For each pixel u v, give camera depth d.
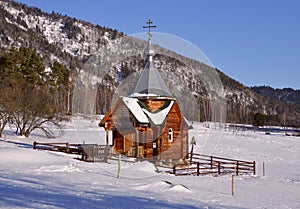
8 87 41.28
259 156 45.12
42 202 11.54
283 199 17.77
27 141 37.50
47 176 18.11
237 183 22.17
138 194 15.09
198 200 15.17
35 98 41.25
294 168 36.56
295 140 67.94
